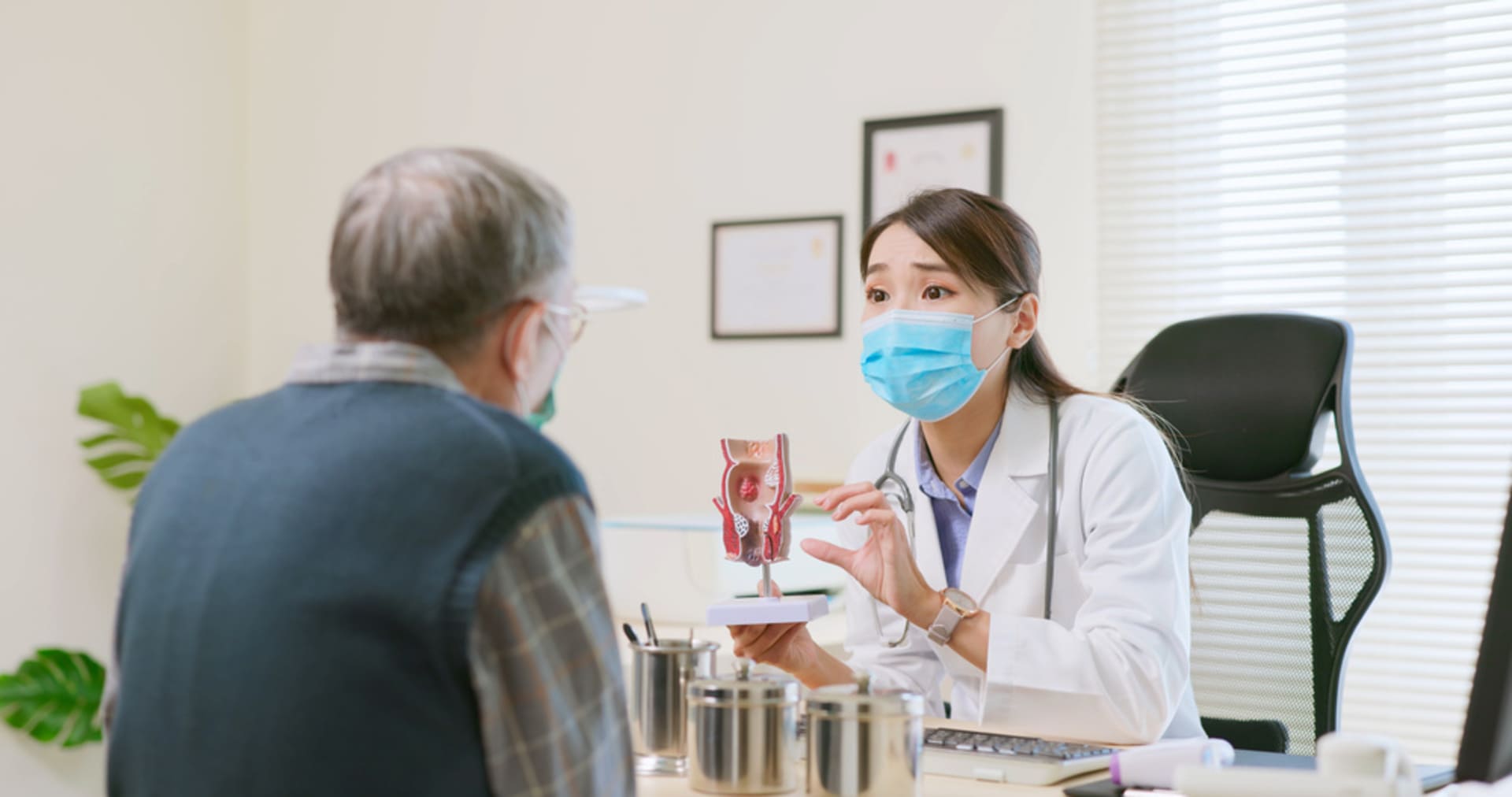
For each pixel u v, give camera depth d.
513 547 0.88
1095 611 1.52
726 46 3.24
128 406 3.25
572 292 1.06
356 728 0.85
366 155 3.66
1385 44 2.72
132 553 0.99
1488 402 2.66
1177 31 2.87
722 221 3.23
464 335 0.96
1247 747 1.79
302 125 3.73
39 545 3.21
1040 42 2.92
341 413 0.93
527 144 3.47
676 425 3.27
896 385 1.67
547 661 0.90
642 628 2.42
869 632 1.84
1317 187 2.77
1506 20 2.63
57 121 3.24
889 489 1.82
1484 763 0.88
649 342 3.31
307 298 3.71
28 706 3.06
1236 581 1.82
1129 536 1.55
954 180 2.98
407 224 0.94
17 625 3.16
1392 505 2.72
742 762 1.08
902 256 1.68
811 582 2.54
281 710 0.86
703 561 2.43
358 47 3.68
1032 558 1.67
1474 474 2.66
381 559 0.86
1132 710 1.41
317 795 0.85
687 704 1.15
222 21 3.71
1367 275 2.73
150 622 0.93
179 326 3.57
